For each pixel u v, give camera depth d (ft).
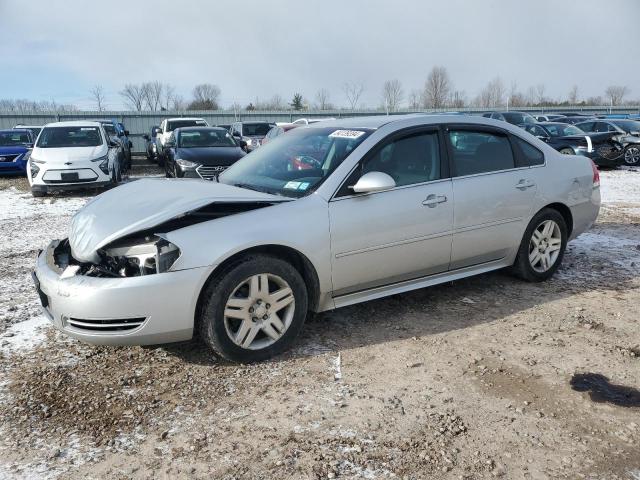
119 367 11.83
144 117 108.06
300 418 9.84
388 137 13.56
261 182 13.87
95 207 13.01
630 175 48.85
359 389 10.82
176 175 38.88
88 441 9.25
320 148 14.05
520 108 148.46
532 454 8.83
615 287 16.60
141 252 10.96
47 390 10.88
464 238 14.58
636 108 152.15
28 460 8.75
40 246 22.99
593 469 8.46
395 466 8.53
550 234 16.78
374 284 13.51
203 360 12.09
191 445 9.12
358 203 12.73
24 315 14.78
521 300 15.52
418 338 13.10
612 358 12.03
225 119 117.29
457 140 14.75
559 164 16.80
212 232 11.19
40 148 39.63
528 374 11.36
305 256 12.06
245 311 11.53
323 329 13.65
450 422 9.69
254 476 8.34
